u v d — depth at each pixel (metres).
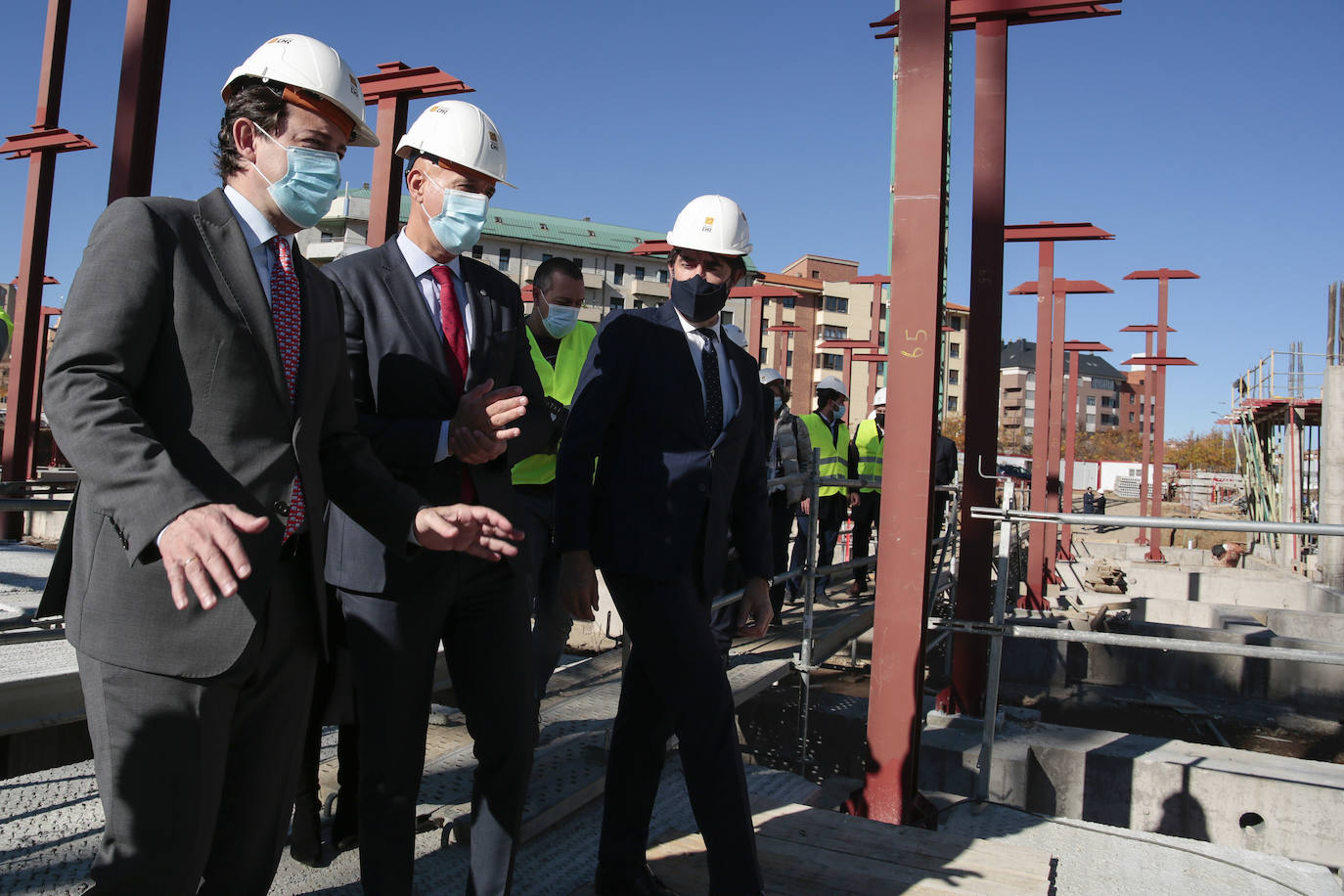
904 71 3.81
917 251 3.79
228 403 1.57
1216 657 10.01
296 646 1.76
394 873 2.03
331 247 50.94
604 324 2.58
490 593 2.20
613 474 2.48
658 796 3.53
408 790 2.07
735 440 2.59
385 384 2.14
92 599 1.52
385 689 2.05
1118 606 13.27
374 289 2.18
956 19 5.73
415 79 6.49
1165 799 5.18
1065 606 13.06
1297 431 19.88
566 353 4.12
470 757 3.50
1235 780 5.06
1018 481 18.78
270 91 1.71
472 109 2.25
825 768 6.18
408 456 2.07
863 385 73.12
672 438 2.48
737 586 5.24
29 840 2.59
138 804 1.50
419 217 2.24
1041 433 13.05
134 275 1.50
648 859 2.88
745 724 6.55
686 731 2.34
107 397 1.42
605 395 2.46
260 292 1.65
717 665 2.39
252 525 1.35
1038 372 12.95
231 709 1.62
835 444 9.19
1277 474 23.03
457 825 2.83
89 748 3.99
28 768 3.78
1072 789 5.39
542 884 2.66
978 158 5.71
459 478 2.19
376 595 2.06
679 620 2.38
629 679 2.61
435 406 2.17
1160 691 10.13
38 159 10.45
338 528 2.11
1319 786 4.91
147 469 1.37
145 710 1.50
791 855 2.99
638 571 2.38
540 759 3.44
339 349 1.87
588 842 2.98
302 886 2.49
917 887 2.76
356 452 1.92
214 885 1.73
